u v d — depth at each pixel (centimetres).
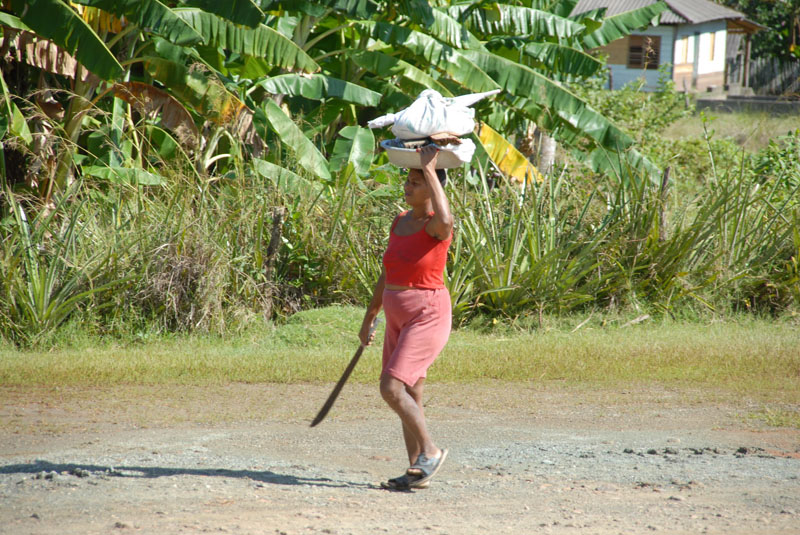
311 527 1148
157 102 3650
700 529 1170
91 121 4006
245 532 1112
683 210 3703
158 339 3008
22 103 4059
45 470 1454
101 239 3148
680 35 12656
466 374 2448
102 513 1197
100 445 1664
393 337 1400
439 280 1356
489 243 3353
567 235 3581
